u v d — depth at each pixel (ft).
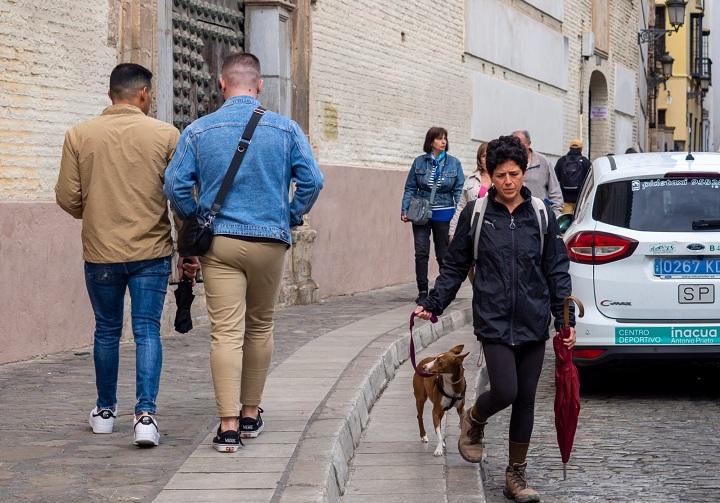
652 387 37.42
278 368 33.83
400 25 69.77
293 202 24.63
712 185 34.37
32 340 36.65
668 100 232.94
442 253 52.01
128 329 40.75
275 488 20.83
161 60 44.01
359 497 23.41
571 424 23.85
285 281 53.57
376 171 65.31
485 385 37.86
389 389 35.12
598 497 24.39
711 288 33.68
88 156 24.79
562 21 113.91
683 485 25.30
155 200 24.86
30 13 37.06
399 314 49.01
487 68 88.33
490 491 25.11
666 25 212.23
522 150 23.44
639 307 33.88
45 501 20.22
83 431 25.98
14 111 36.58
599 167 36.29
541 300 23.66
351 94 62.54
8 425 26.55
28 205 36.40
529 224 23.67
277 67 53.21
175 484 21.15
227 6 51.62
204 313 47.26
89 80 40.06
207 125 23.93
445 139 51.70
